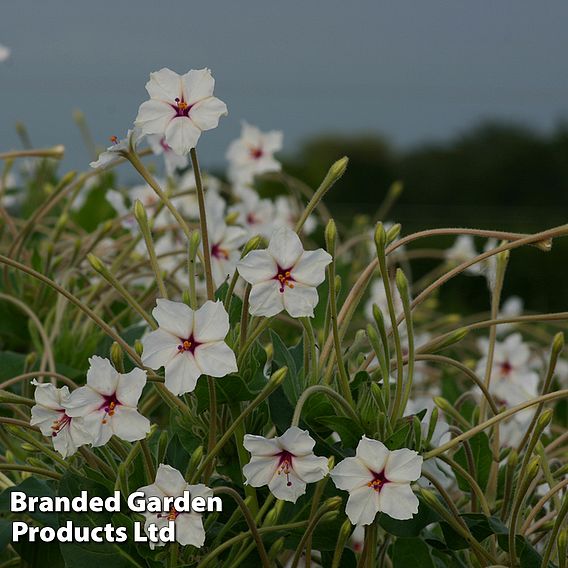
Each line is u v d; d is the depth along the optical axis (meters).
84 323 1.21
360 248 1.84
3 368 1.15
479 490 0.95
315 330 1.10
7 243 1.51
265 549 0.94
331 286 0.92
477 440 1.01
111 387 0.90
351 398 0.93
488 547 0.97
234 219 1.13
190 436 0.95
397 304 1.55
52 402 0.92
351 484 0.90
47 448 0.95
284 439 0.89
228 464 0.95
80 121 1.82
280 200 1.81
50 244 1.20
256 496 0.94
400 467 0.90
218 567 0.94
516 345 1.29
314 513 0.92
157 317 0.90
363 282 0.96
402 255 1.76
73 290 1.22
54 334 1.15
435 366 1.54
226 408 0.94
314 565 1.17
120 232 1.68
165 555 0.92
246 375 0.94
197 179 0.93
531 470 0.93
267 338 1.23
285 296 0.91
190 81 0.94
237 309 0.96
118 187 1.82
